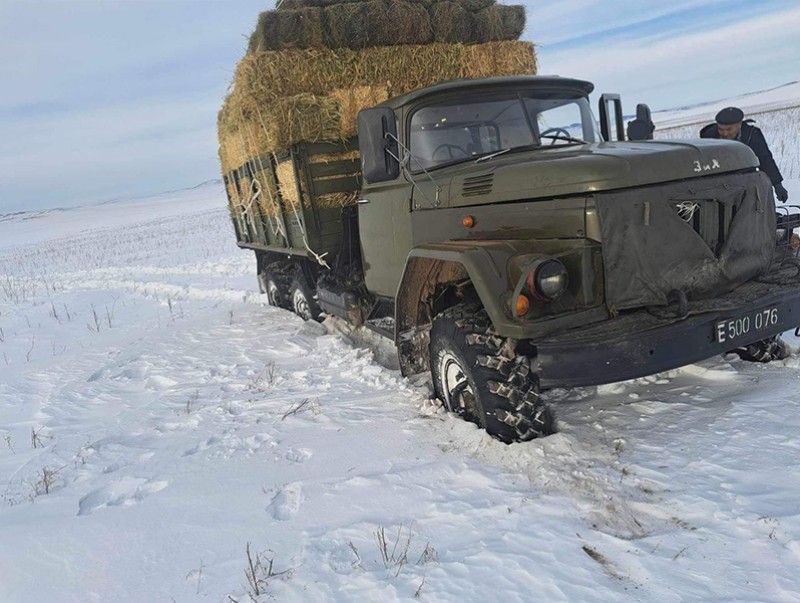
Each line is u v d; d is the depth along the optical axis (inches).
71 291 542.0
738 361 167.2
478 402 136.9
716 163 133.3
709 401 145.5
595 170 124.6
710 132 228.8
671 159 129.0
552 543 98.1
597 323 124.3
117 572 103.9
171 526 117.0
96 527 119.2
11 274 794.2
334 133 220.2
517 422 130.9
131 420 185.3
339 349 239.8
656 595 83.9
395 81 226.1
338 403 177.5
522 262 124.5
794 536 92.0
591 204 123.6
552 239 131.3
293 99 213.6
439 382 157.5
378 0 225.0
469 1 239.3
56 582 102.8
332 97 219.3
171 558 106.4
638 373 120.0
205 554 106.5
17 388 242.1
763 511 99.4
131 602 95.2
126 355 273.9
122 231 1514.5
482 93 177.8
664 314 125.0
